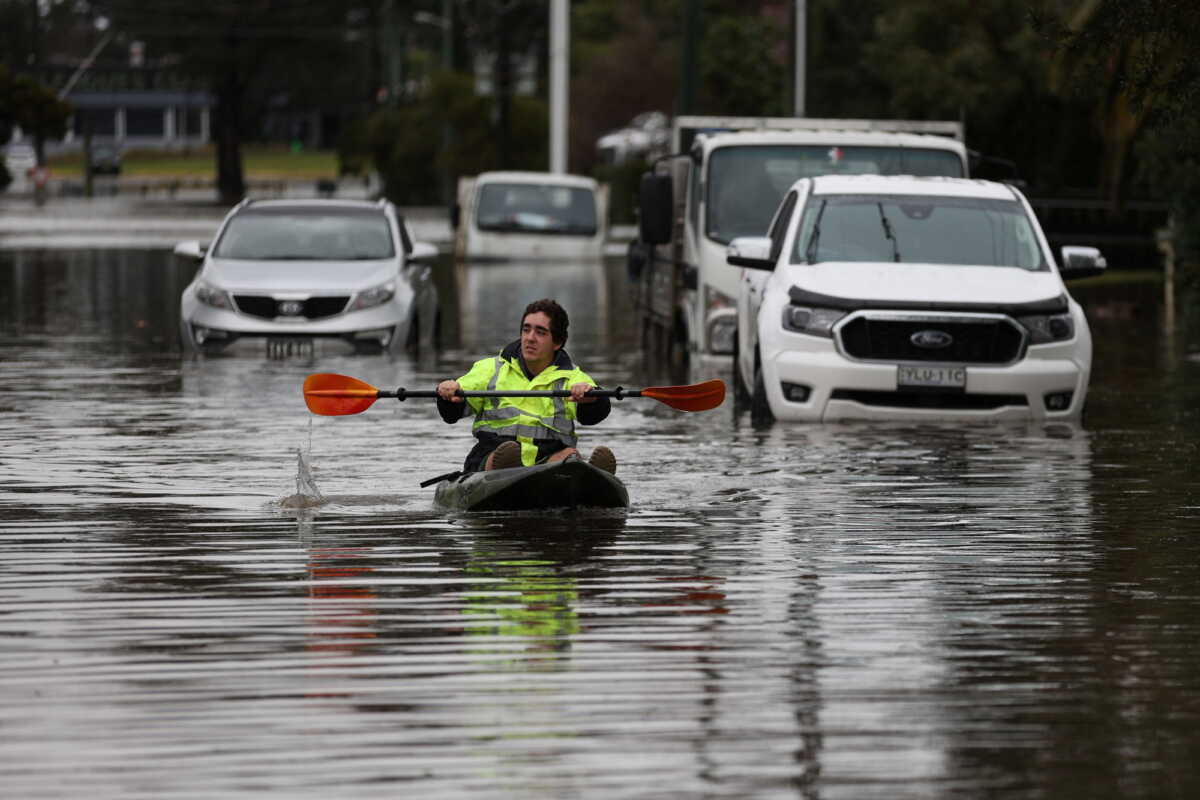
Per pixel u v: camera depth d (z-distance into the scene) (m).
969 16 129.88
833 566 30.78
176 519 35.19
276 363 67.06
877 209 52.81
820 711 22.14
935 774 19.92
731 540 33.09
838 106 162.12
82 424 49.84
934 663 24.41
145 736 21.11
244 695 22.77
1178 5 52.91
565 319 36.81
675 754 20.53
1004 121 131.00
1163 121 55.06
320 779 19.69
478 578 29.62
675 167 70.25
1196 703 22.59
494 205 147.88
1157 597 28.55
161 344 74.62
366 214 74.00
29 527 34.28
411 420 51.16
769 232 56.84
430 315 74.06
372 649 25.00
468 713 22.00
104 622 26.58
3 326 83.50
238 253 72.19
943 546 32.62
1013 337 49.84
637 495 38.22
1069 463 43.19
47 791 19.33
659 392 36.72
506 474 35.44
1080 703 22.58
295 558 31.28
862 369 49.56
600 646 25.17
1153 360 70.75
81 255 149.75
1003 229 52.56
